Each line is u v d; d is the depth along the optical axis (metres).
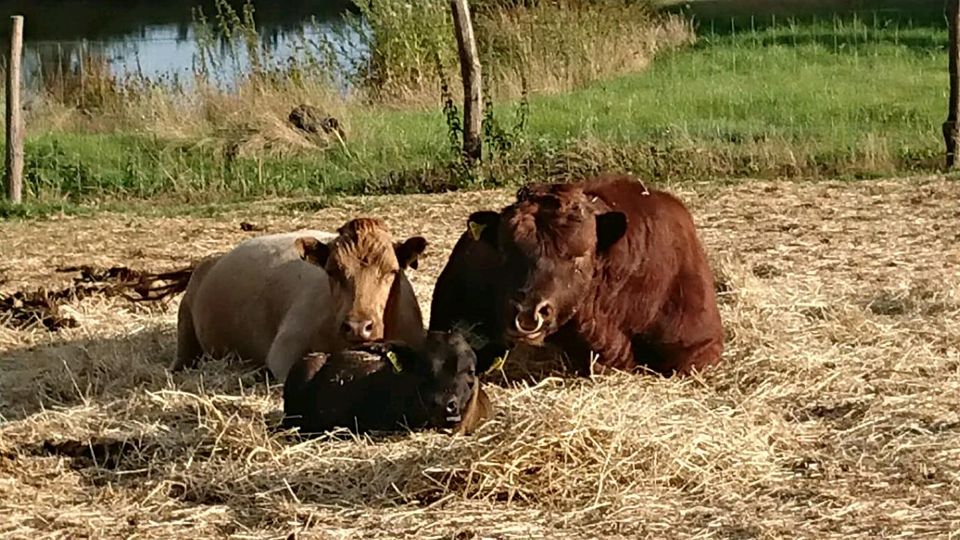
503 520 9.21
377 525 9.16
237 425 10.06
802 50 29.59
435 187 17.27
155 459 9.82
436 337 10.02
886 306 12.12
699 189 16.12
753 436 9.88
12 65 16.84
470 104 17.27
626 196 10.92
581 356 10.77
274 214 15.77
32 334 11.97
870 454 9.84
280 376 10.86
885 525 9.12
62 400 10.79
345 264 10.53
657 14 33.78
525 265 10.30
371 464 9.62
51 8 41.66
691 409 10.23
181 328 11.67
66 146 19.50
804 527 9.12
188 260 14.05
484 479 9.43
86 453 9.93
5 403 10.77
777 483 9.55
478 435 9.84
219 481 9.60
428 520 9.20
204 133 19.83
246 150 19.25
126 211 16.28
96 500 9.47
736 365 10.97
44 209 16.31
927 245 13.80
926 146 18.39
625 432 9.64
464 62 17.20
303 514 9.27
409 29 23.92
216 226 15.29
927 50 29.03
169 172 18.42
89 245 14.59
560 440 9.56
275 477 9.59
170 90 22.47
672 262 10.86
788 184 16.25
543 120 21.27
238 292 11.38
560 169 17.27
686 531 9.10
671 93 24.30
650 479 9.51
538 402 10.22
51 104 22.67
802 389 10.66
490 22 25.64
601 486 9.40
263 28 35.28
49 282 13.34
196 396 10.48
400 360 9.98
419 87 23.67
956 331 11.53
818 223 14.64
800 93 23.92
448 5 24.23
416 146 19.55
